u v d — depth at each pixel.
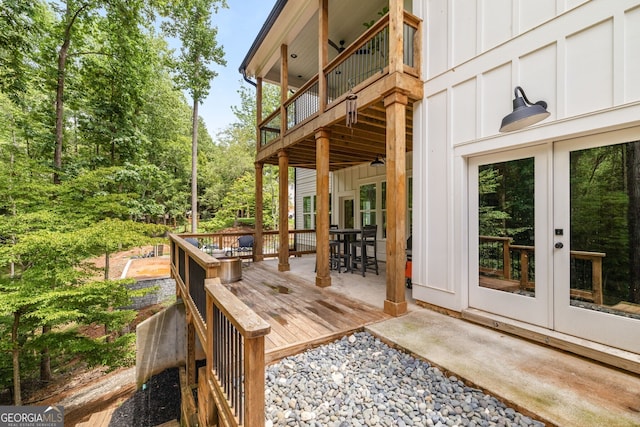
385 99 3.52
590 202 2.35
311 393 2.07
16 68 6.34
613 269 2.23
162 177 9.64
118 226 5.33
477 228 3.14
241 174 20.42
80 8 7.27
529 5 2.62
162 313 4.29
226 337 1.87
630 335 2.13
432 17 3.50
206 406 2.21
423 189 3.62
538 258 2.65
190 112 21.47
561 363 2.22
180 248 4.53
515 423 1.67
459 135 3.21
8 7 5.80
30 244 4.21
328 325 3.04
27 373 5.44
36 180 5.40
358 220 8.20
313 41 6.82
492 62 2.89
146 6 8.59
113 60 8.17
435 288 3.48
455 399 1.93
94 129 8.11
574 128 2.34
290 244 11.38
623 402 1.74
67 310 4.47
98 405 4.89
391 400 1.97
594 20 2.23
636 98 2.04
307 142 5.80
